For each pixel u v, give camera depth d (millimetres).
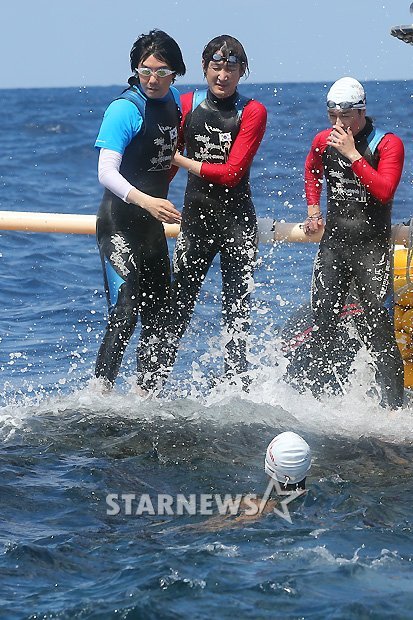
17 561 16953
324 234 26328
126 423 24109
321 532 17969
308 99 176500
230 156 25797
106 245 26203
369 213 25422
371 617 14992
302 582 16031
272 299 37938
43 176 84000
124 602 15484
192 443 22938
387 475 21297
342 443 23469
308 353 27031
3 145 112188
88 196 71438
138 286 26234
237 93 26078
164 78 25172
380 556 16938
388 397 26109
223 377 27344
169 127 25766
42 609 15391
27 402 26844
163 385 27594
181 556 16984
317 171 26344
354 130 24844
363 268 25750
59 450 22344
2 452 22094
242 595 15680
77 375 30359
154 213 24641
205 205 26562
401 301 26812
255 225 26938
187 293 27312
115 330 25938
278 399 26641
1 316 37625
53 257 47531
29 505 19406
